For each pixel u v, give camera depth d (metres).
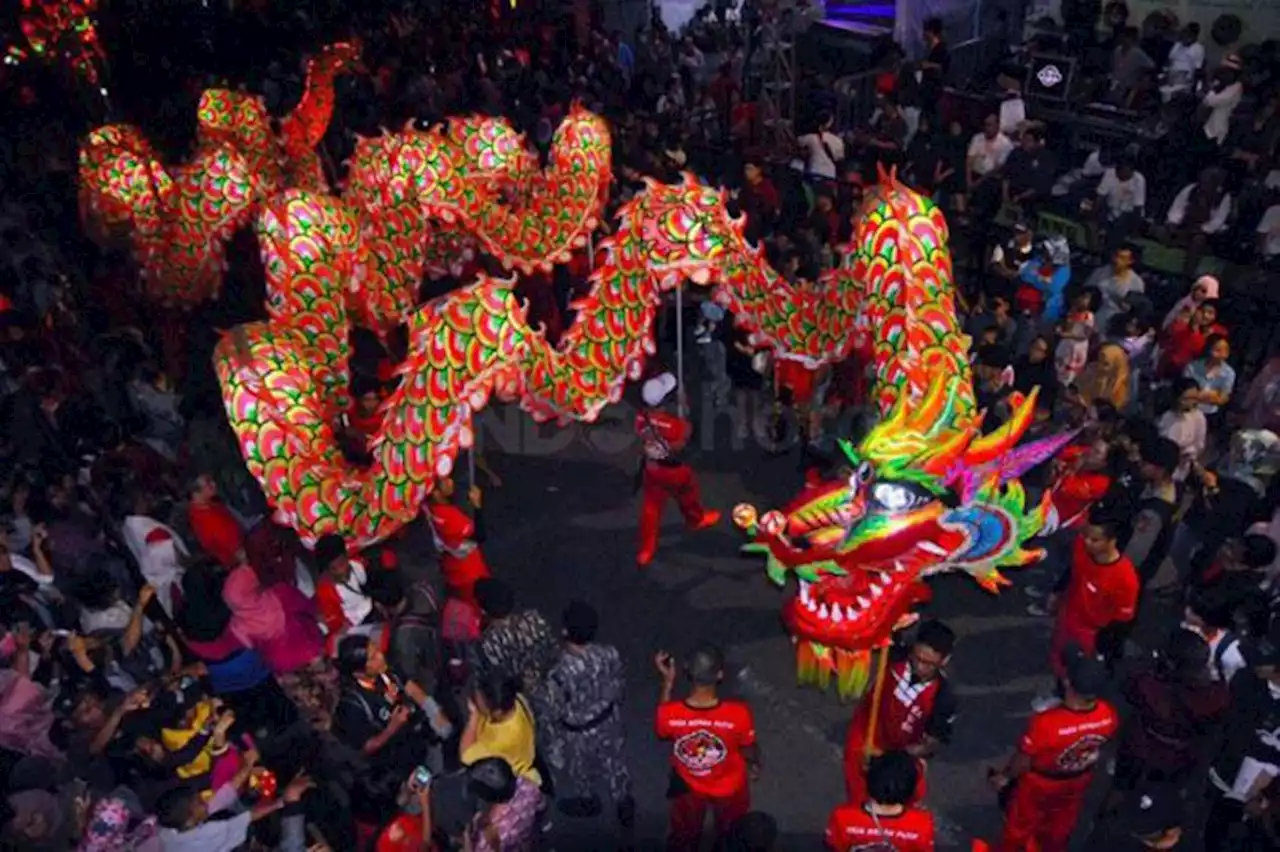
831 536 7.60
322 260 9.89
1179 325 10.27
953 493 7.50
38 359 10.48
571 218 12.07
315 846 6.50
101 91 17.73
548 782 6.90
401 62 19.30
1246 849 6.05
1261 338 11.18
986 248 12.89
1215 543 8.53
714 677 6.35
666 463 9.74
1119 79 15.27
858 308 9.20
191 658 7.95
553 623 9.55
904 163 14.60
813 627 7.75
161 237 12.20
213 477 9.58
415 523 10.80
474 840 6.32
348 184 11.96
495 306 8.41
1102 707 6.24
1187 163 13.55
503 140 11.62
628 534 10.70
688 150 15.41
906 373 8.59
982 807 7.79
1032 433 9.17
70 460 9.27
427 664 7.91
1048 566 9.38
